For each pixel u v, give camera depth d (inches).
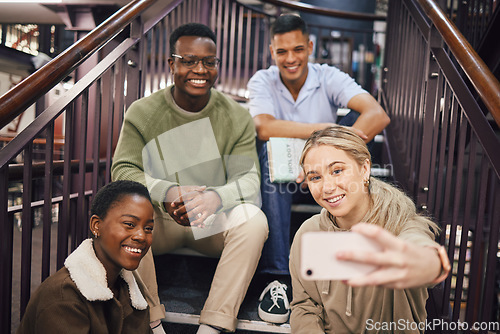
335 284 46.8
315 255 21.6
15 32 255.1
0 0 153.5
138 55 75.7
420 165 65.7
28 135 49.1
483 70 45.0
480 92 43.6
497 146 45.9
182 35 64.4
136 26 75.4
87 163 72.7
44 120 51.1
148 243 43.9
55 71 49.1
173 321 59.1
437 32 64.7
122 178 60.5
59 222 56.1
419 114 74.3
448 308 55.3
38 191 212.1
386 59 113.3
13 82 268.4
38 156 189.8
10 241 50.6
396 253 21.8
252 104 86.8
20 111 44.6
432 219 59.5
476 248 49.9
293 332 49.1
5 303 48.9
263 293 61.6
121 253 42.6
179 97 66.8
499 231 47.7
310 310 49.8
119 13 66.7
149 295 55.4
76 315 39.3
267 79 89.5
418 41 79.4
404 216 42.4
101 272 42.6
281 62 83.1
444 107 59.6
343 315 46.8
